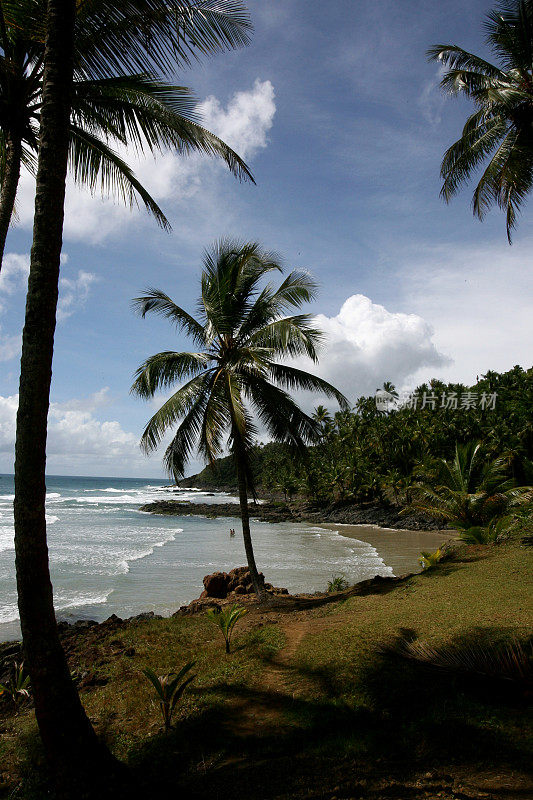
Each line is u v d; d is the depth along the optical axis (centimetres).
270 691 606
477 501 1909
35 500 389
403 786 347
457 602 905
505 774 350
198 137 739
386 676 584
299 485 7300
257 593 1292
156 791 385
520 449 4044
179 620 1129
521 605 812
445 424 5578
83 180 752
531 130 1152
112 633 1064
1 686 734
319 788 362
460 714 450
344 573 2341
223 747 466
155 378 1227
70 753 376
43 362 402
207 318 1264
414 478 5312
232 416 1200
